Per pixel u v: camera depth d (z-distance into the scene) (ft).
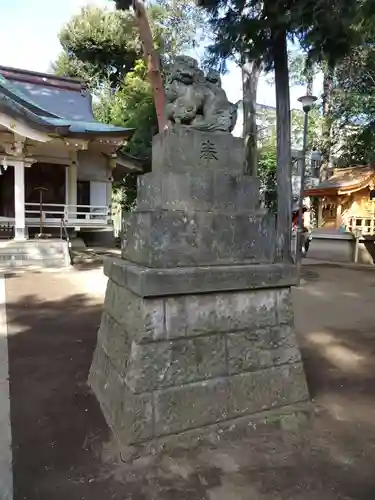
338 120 64.28
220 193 10.56
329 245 59.77
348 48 25.03
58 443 9.56
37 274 36.65
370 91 53.83
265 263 10.95
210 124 10.68
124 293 10.54
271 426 10.19
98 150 60.13
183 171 10.18
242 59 29.78
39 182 56.65
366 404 11.85
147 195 11.22
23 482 8.20
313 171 70.54
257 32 26.25
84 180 61.57
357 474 8.56
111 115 87.40
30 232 54.90
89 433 10.00
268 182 68.85
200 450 9.21
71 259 44.39
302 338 19.03
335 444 9.62
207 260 10.19
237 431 9.86
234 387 10.25
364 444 9.67
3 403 11.68
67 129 44.91
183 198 10.12
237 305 10.32
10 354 16.08
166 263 9.72
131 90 75.31
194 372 9.75
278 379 10.88
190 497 7.83
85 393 12.37
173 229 9.80
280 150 33.01
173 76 10.73
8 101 42.45
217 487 8.11
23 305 24.84
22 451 9.25
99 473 8.49
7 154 45.21
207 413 9.86
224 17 26.50
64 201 58.08
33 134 43.68
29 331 19.40
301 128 69.82
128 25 71.20
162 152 10.50
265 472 8.57
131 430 9.04
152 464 8.76
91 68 98.32
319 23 22.07
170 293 9.30
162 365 9.40
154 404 9.27
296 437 9.84
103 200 63.05
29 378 13.62
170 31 70.64
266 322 10.74
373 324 21.76
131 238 11.13
